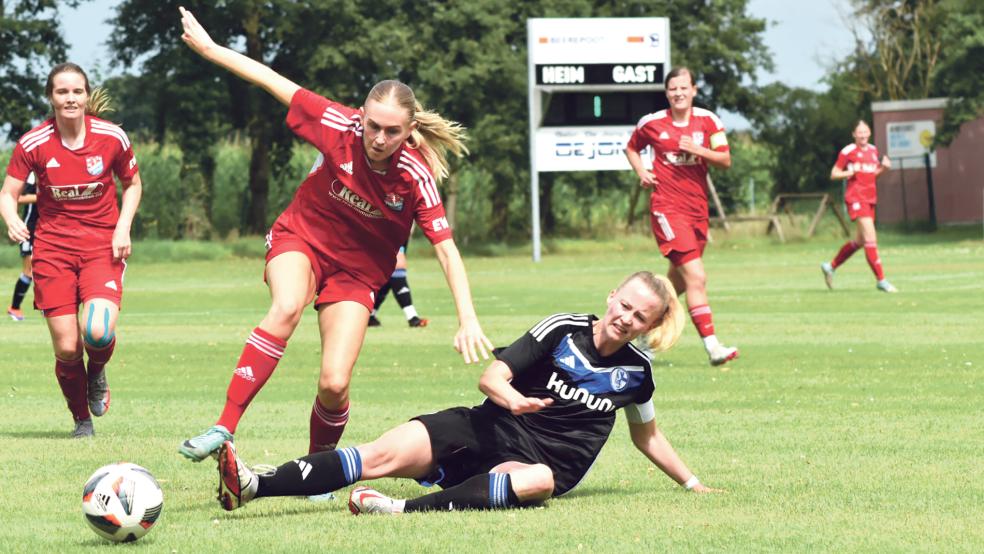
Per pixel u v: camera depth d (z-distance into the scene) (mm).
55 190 9859
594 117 44750
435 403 11781
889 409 11242
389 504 6773
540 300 25406
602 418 7133
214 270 41500
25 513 6902
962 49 50281
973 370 14062
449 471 7066
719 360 14656
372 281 7332
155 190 55438
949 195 58219
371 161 7051
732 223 54531
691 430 10109
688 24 57094
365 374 14195
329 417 7324
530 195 56781
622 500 7234
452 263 7121
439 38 51781
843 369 14312
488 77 50594
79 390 9906
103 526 6027
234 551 5891
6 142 51531
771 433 9945
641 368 7137
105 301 9852
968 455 8875
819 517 6719
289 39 52375
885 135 58750
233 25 53719
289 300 7027
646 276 6977
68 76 9797
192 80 53531
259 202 55469
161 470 8352
